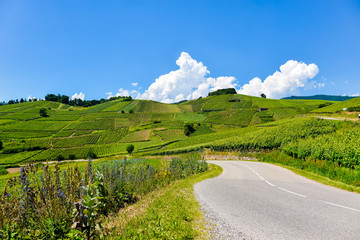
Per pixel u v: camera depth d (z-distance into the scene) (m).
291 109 126.81
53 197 5.52
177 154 51.69
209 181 13.72
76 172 6.64
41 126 129.12
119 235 4.77
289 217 5.83
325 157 19.17
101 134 113.81
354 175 13.09
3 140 104.94
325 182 11.78
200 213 6.60
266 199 8.05
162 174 14.57
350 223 5.21
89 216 4.42
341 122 39.72
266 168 19.69
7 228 4.29
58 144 99.44
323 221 5.41
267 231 4.95
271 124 69.56
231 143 40.03
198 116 149.00
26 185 5.17
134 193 9.42
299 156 23.28
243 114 130.88
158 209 6.85
